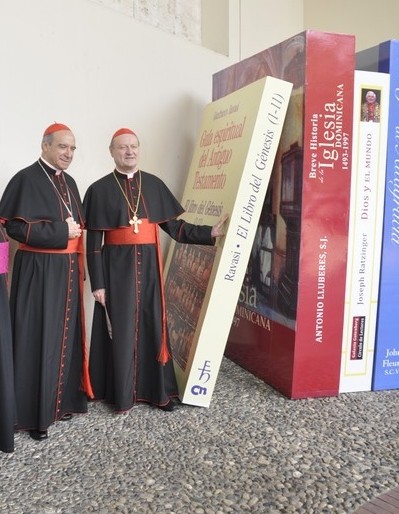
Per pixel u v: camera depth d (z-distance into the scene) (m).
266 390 3.58
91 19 3.83
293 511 2.23
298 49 3.23
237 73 4.11
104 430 2.98
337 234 3.32
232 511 2.23
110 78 3.99
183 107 4.60
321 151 3.23
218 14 5.24
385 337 3.56
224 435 2.92
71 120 3.76
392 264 3.51
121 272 3.18
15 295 2.89
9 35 3.35
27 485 2.42
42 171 2.95
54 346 2.93
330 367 3.43
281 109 3.28
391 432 2.96
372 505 2.28
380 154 3.39
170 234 3.42
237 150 3.42
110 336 3.29
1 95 3.33
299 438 2.88
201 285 3.49
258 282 3.82
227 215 3.29
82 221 3.10
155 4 4.88
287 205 3.41
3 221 2.90
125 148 3.16
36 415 2.89
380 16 5.84
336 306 3.38
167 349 3.26
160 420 3.12
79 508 2.25
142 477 2.49
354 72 3.24
